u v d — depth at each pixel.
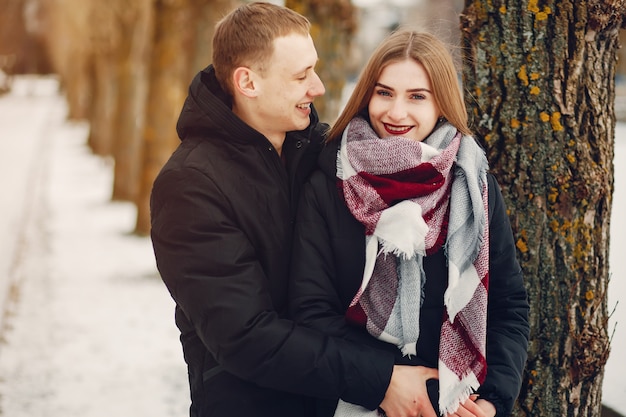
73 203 13.29
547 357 2.34
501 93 2.29
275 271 1.90
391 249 1.80
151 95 9.59
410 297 1.84
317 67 5.13
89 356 5.31
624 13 2.21
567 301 2.31
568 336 2.33
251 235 1.86
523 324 1.98
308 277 1.88
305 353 1.77
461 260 1.82
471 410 1.84
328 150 1.97
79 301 6.82
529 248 2.30
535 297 2.32
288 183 1.97
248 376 1.79
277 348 1.76
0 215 12.02
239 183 1.86
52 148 24.39
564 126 2.24
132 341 5.64
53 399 4.50
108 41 17.62
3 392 4.57
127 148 13.19
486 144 2.32
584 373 2.34
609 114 2.30
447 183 1.90
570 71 2.23
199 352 1.95
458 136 1.93
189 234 1.80
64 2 23.44
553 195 2.27
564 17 2.21
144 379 4.82
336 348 1.79
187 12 8.38
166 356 5.30
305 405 1.95
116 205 12.99
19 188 15.40
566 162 2.26
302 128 1.93
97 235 10.18
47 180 16.69
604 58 2.27
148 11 10.75
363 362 1.79
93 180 16.69
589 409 2.40
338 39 5.12
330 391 1.78
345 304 1.92
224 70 1.91
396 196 1.83
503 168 2.30
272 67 1.85
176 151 1.92
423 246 1.80
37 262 8.55
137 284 7.46
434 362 1.90
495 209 1.95
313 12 5.07
